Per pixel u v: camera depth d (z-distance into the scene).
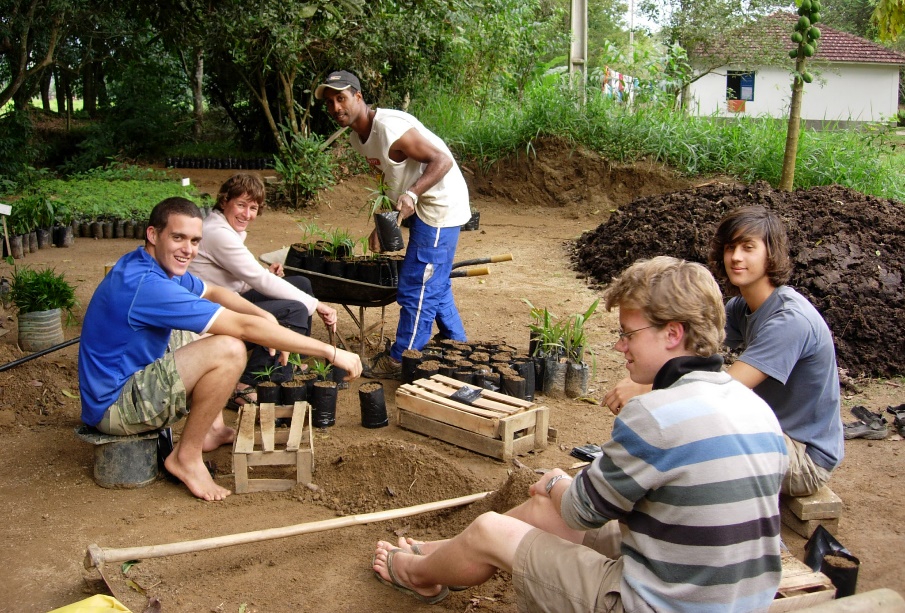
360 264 5.68
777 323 3.24
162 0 12.37
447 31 14.43
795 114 9.17
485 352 5.43
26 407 4.68
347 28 12.47
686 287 2.17
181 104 23.27
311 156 13.16
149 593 3.03
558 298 7.77
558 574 2.33
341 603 2.99
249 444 3.85
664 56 16.80
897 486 4.08
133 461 3.83
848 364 5.77
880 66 27.78
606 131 13.16
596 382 5.53
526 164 13.54
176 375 3.63
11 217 9.61
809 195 8.47
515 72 18.61
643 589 2.13
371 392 4.59
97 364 3.65
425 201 5.23
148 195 12.30
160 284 3.58
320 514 3.65
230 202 4.71
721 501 2.02
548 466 4.19
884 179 11.67
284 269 5.39
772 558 2.12
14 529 3.46
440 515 3.55
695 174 12.62
